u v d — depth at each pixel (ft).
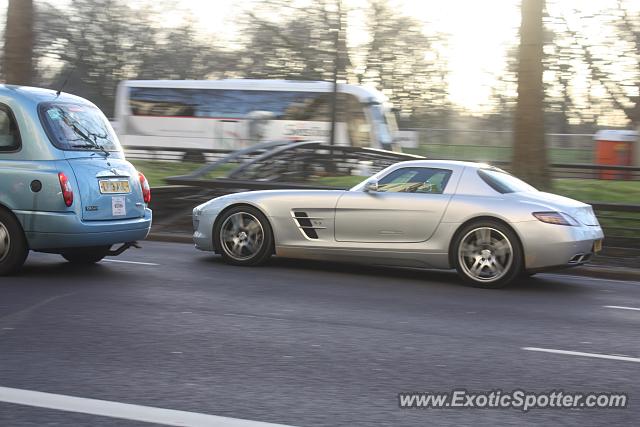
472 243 29.25
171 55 166.61
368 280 30.12
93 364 17.03
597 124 128.88
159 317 21.99
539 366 17.97
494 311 24.66
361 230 30.58
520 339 20.76
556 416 14.48
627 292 29.99
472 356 18.71
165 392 15.16
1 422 13.35
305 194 31.63
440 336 20.76
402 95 145.59
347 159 55.72
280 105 95.45
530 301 26.76
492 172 30.58
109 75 167.53
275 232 31.76
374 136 90.17
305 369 17.10
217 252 32.81
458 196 29.55
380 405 14.79
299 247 31.48
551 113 128.57
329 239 31.09
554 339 20.90
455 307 25.11
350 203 30.73
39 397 14.70
